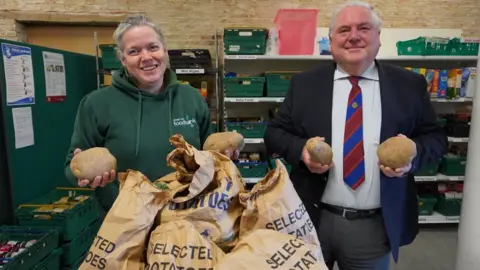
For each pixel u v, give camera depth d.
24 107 2.39
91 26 3.93
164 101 1.41
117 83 1.39
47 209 2.30
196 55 3.33
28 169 2.44
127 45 1.25
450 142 3.68
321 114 1.45
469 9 3.91
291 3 3.81
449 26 3.92
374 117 1.41
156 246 0.80
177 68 3.32
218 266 0.76
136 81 1.39
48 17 3.73
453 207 3.54
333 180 1.43
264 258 0.77
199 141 1.47
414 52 3.50
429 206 3.58
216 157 0.99
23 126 2.37
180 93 1.48
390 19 3.87
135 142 1.35
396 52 3.81
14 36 3.74
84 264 0.82
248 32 3.23
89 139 1.39
